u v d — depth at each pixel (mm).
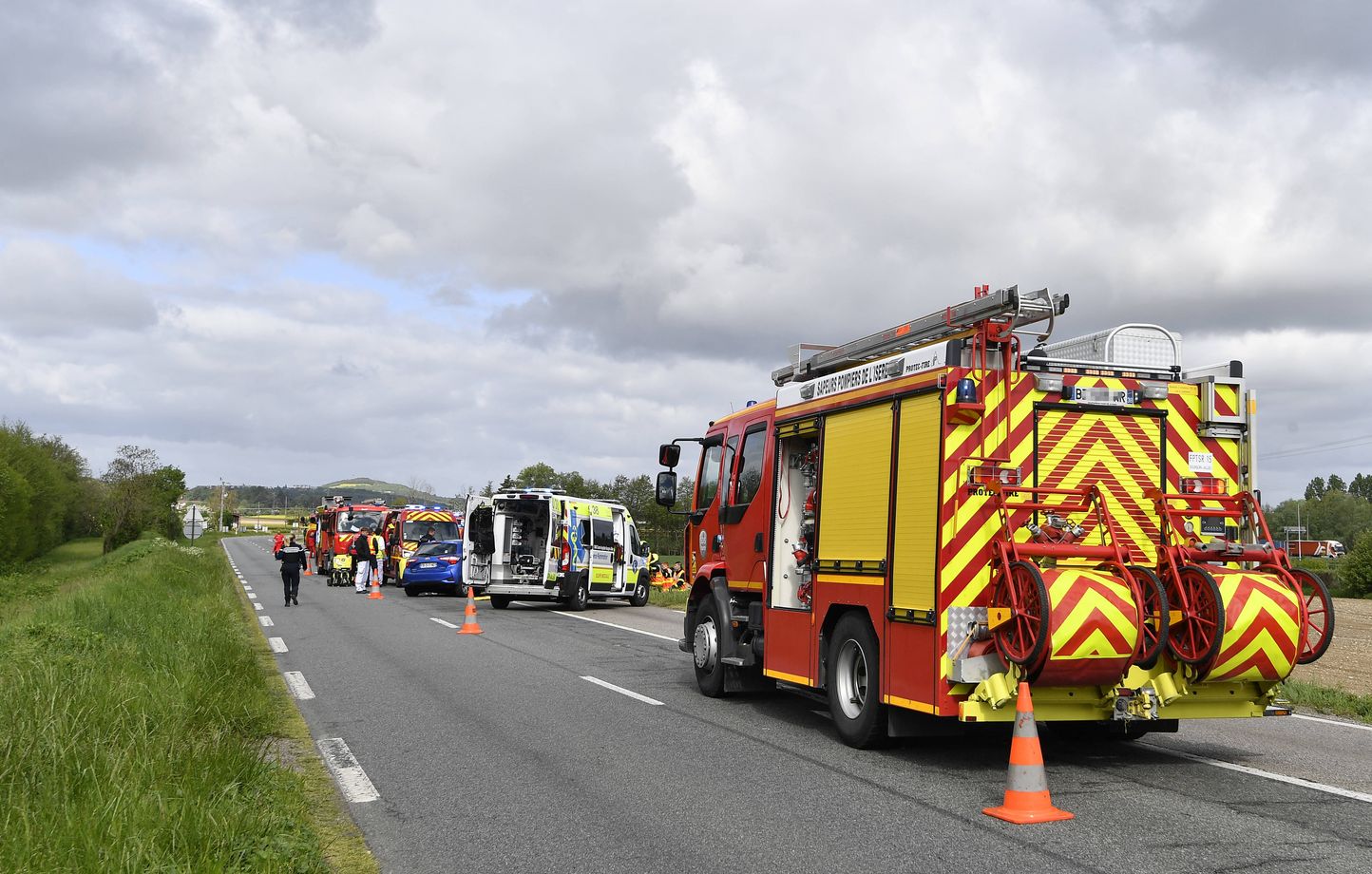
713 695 11617
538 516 26156
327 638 17766
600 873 5520
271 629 19500
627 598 29516
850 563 8844
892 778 7684
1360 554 43938
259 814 5699
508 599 26891
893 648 8164
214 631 14133
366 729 9586
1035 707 7523
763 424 11031
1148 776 7746
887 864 5617
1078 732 9461
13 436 67625
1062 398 8008
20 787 5379
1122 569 7438
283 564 26047
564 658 15070
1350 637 22016
